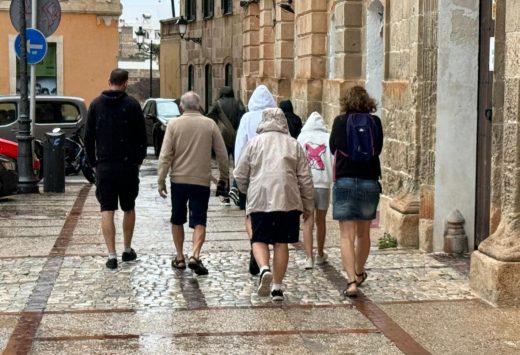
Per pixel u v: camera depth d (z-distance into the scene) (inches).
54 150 671.8
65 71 1194.6
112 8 1195.9
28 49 673.0
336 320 315.0
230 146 642.8
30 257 417.7
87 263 406.0
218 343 288.5
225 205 593.3
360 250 358.3
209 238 468.8
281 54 890.7
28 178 668.1
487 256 340.2
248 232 384.2
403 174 462.6
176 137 386.9
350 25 630.5
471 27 423.8
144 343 287.9
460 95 424.8
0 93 1185.4
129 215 406.6
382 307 331.6
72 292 352.8
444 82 424.5
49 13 681.6
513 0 327.6
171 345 286.0
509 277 330.6
